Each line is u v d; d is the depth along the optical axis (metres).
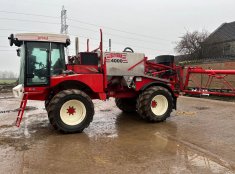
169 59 9.91
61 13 35.06
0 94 21.80
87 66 8.21
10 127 8.31
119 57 8.52
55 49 7.95
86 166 5.08
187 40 38.06
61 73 7.99
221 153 5.68
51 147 6.23
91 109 7.62
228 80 17.70
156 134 7.27
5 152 5.90
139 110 8.63
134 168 4.95
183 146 6.18
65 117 7.40
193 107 11.84
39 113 10.84
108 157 5.54
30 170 4.93
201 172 4.73
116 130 7.79
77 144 6.45
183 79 10.45
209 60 20.89
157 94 8.64
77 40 8.77
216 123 8.51
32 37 7.68
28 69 7.63
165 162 5.21
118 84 8.99
